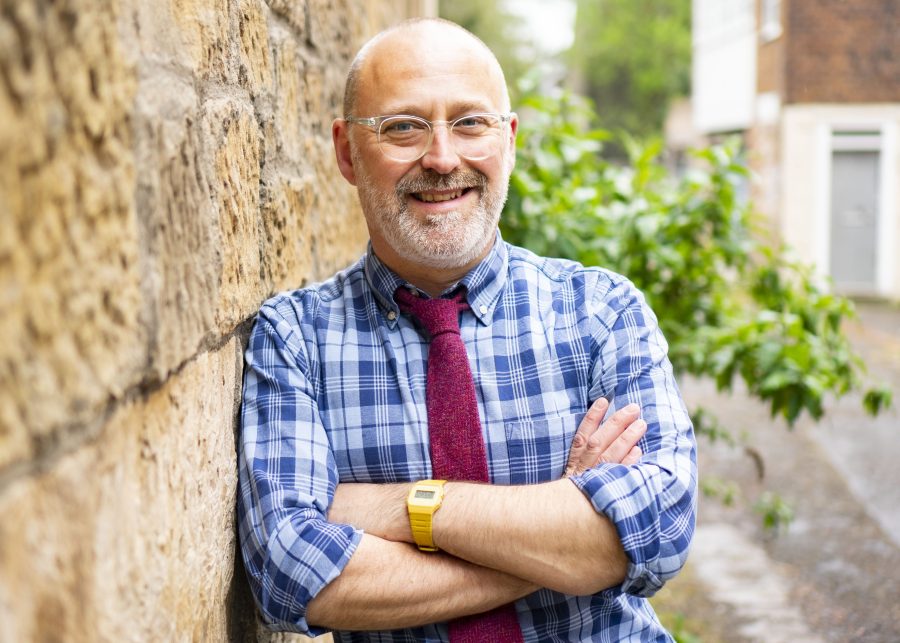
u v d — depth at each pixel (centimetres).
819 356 296
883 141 1164
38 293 73
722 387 306
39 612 73
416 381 147
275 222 164
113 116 88
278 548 131
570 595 143
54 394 75
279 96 170
